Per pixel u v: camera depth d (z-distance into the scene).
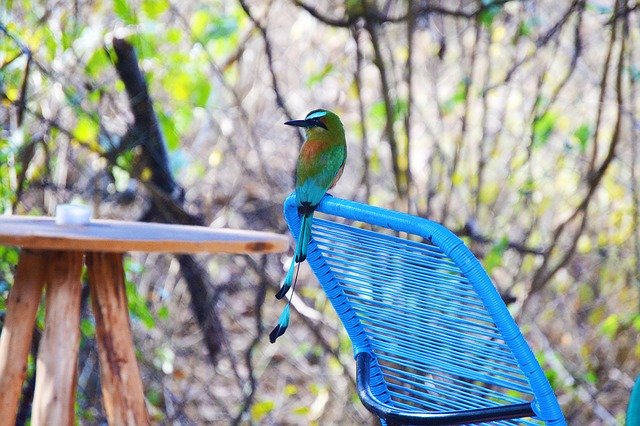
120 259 6.33
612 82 11.18
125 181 10.18
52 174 10.16
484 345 4.52
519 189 10.09
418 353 4.85
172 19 10.57
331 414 10.57
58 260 6.03
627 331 11.22
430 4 10.01
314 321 11.07
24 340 6.12
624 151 11.33
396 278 4.59
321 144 6.96
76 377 6.03
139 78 9.56
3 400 6.07
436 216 10.80
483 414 4.21
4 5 9.66
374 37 9.37
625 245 11.38
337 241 4.73
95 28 9.72
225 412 10.49
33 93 9.83
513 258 11.08
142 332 10.41
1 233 5.29
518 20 10.35
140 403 6.29
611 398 11.05
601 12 9.75
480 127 11.06
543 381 4.00
